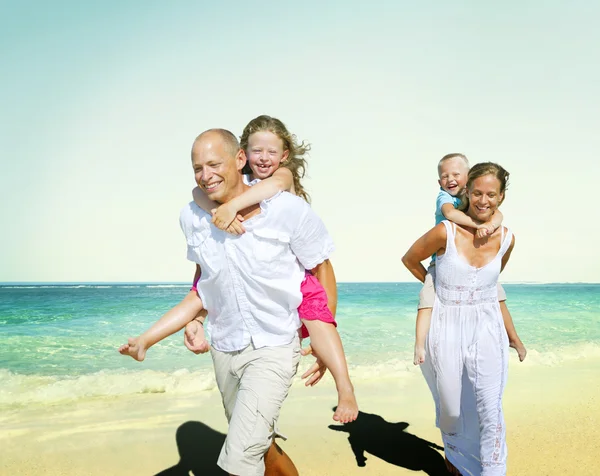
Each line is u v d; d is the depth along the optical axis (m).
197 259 2.86
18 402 5.84
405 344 9.67
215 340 2.90
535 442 4.61
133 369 7.52
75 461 4.18
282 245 2.77
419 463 4.17
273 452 2.89
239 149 2.82
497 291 3.92
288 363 2.77
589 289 35.56
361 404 5.82
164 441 4.62
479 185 3.62
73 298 23.23
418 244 3.84
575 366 8.06
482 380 3.53
